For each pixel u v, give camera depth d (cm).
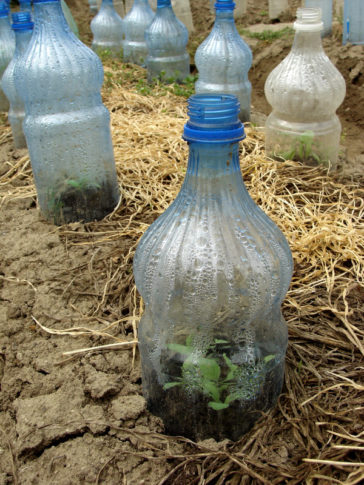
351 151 105
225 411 34
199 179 30
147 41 130
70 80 57
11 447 36
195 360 33
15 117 85
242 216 31
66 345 45
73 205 64
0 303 51
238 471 33
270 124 77
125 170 75
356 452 34
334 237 56
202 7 199
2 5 102
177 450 35
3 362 44
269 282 31
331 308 47
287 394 38
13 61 82
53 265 56
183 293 31
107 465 34
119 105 107
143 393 39
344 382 40
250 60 97
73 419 37
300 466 33
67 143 60
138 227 63
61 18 57
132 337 46
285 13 177
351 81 125
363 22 132
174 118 96
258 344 34
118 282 53
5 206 69
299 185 71
